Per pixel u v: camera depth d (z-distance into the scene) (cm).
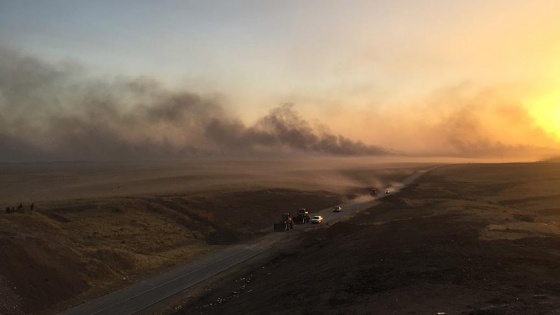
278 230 7700
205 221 8019
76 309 3294
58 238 4853
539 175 17412
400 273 2473
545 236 3456
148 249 5584
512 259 2631
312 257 4169
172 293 3694
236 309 2775
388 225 4822
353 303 2105
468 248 3014
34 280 3472
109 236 5794
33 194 11319
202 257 5422
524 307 1659
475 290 2003
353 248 3678
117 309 3275
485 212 5959
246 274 4259
